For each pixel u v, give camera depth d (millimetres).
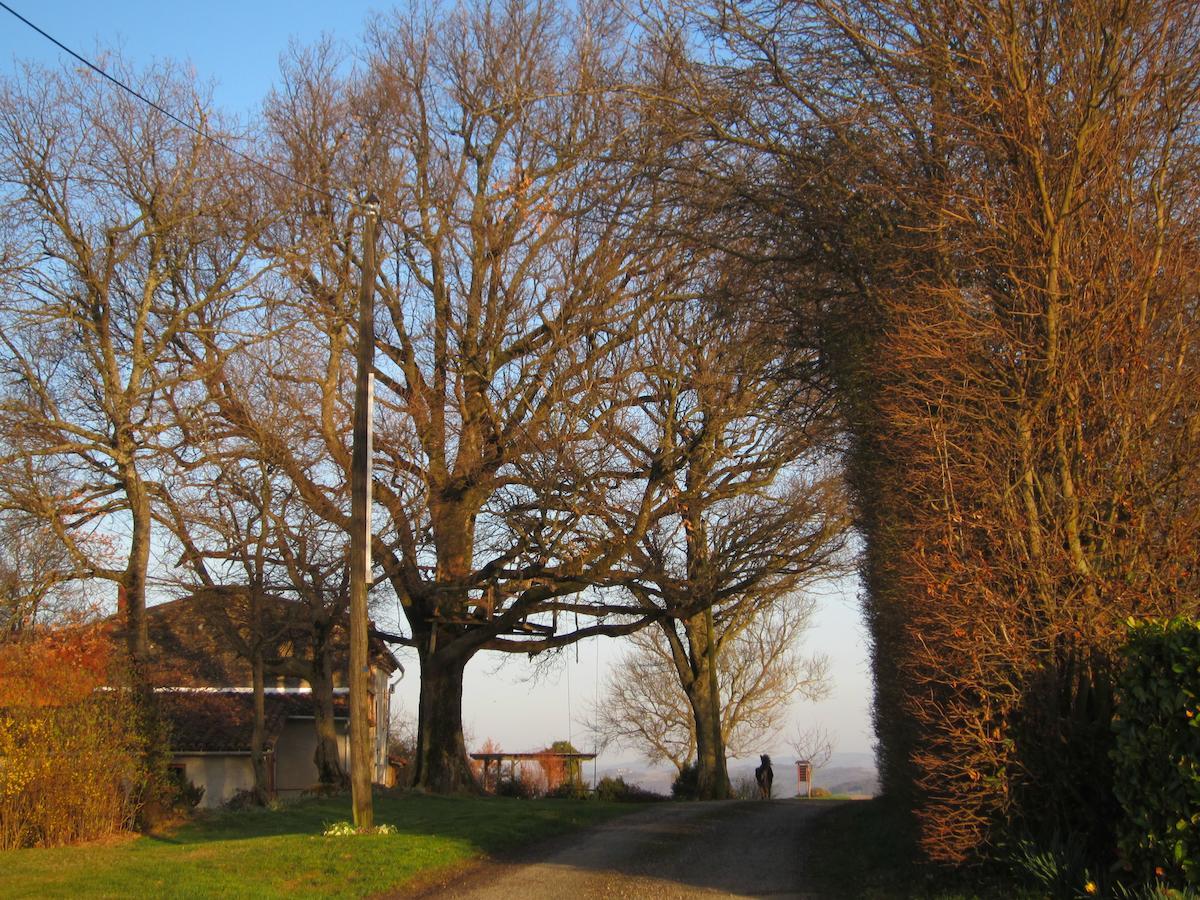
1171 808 6711
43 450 21438
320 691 27828
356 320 23797
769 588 27734
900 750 12352
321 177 23984
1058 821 8289
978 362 9180
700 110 11648
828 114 11203
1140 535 8172
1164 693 6781
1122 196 8805
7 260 21906
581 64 22766
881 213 10781
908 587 10141
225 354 22859
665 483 23734
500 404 23953
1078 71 9039
